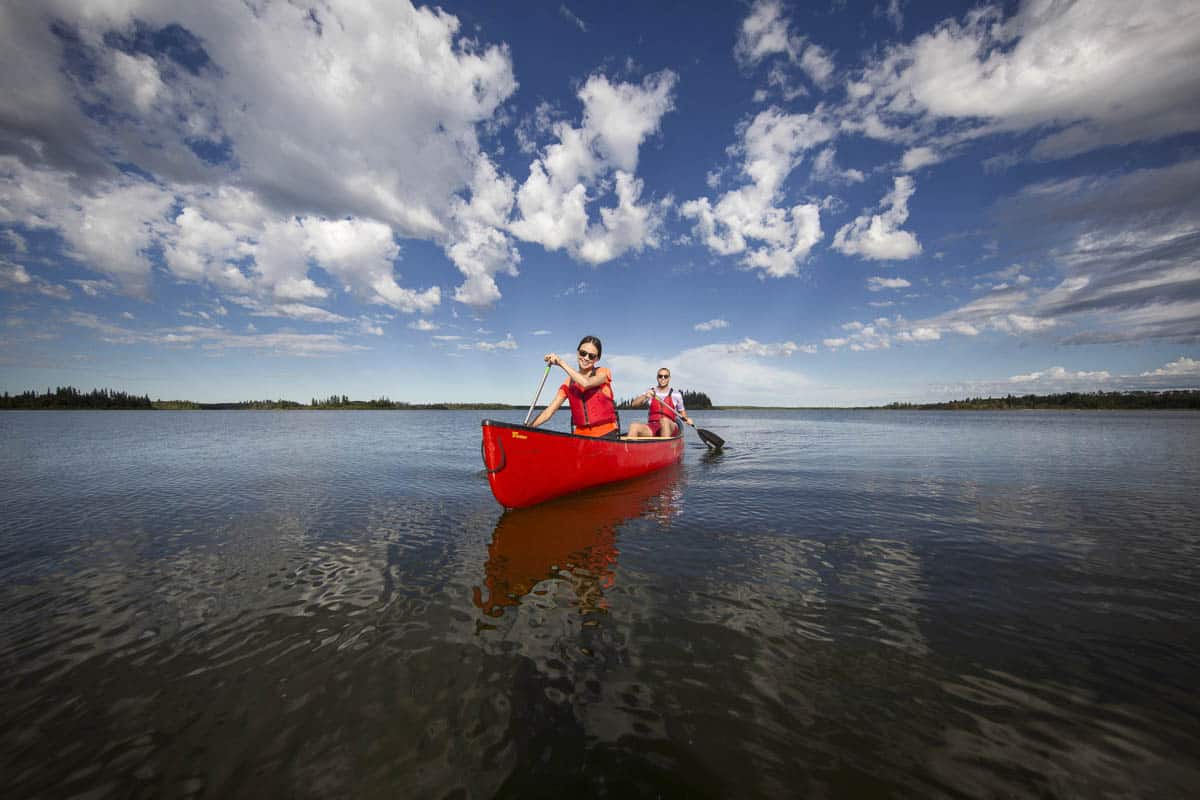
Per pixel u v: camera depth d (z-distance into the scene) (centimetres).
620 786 175
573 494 688
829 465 1021
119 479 870
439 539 485
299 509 624
